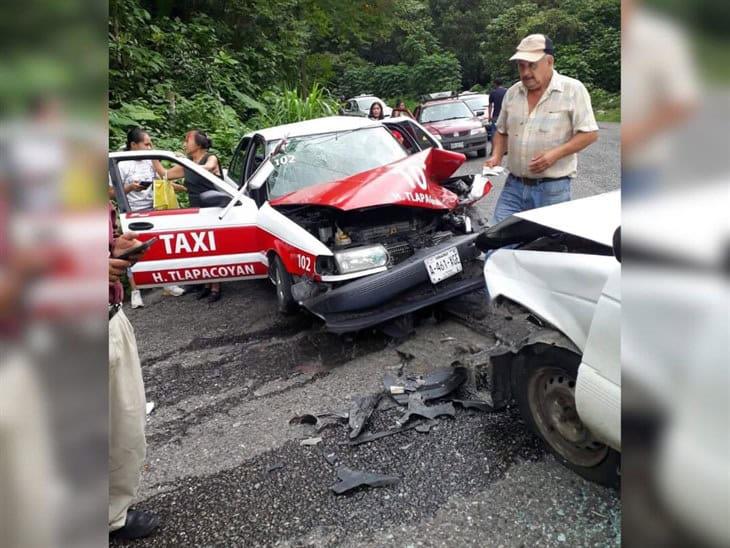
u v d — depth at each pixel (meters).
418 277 3.72
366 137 5.21
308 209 4.29
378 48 40.50
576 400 2.09
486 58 33.09
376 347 3.87
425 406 3.02
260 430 3.04
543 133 3.57
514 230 2.74
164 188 4.98
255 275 4.81
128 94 10.29
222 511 2.44
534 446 2.60
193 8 14.50
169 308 5.25
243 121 12.65
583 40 27.47
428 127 13.81
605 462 2.25
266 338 4.31
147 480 2.72
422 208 4.15
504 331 3.74
